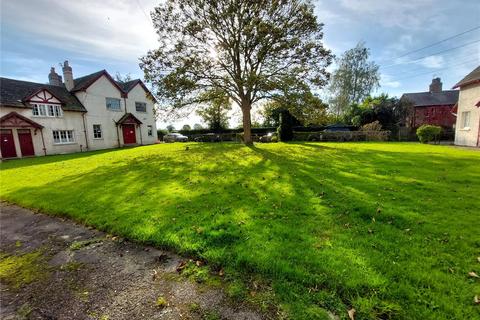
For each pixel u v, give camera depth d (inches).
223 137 1149.7
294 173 294.5
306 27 609.6
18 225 175.2
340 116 1409.9
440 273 95.3
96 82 959.6
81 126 914.1
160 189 244.5
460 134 692.1
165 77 628.7
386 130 965.2
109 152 737.0
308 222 150.1
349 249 115.5
